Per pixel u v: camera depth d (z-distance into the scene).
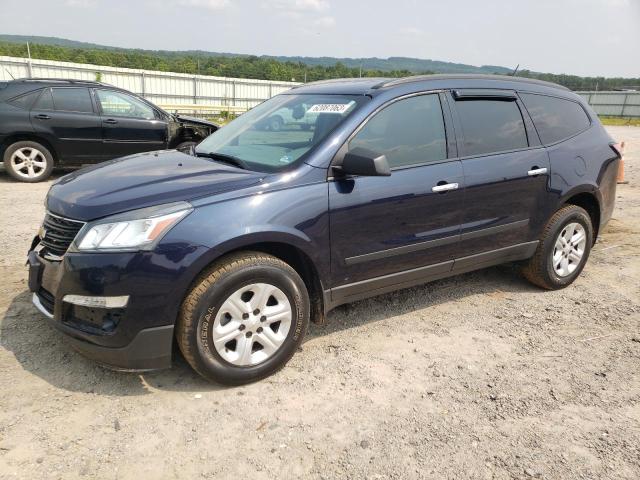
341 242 3.37
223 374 3.03
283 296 3.17
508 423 2.87
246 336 3.09
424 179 3.66
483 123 4.09
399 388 3.17
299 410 2.93
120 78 31.16
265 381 3.20
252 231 2.98
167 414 2.85
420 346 3.70
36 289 3.13
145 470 2.44
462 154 3.92
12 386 3.01
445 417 2.90
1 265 4.82
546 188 4.39
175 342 3.45
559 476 2.49
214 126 10.34
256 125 4.08
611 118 47.34
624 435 2.80
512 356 3.60
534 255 4.57
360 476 2.45
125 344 2.83
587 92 49.94
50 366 3.23
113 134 9.47
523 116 4.36
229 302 2.98
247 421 2.82
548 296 4.66
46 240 3.11
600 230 5.04
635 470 2.54
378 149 3.54
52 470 2.40
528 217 4.34
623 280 5.07
